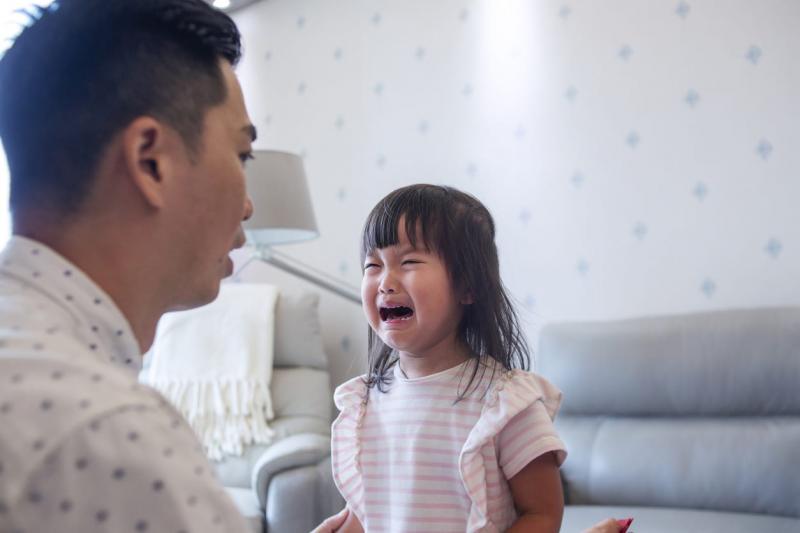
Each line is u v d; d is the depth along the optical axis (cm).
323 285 258
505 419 86
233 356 252
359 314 296
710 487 192
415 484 89
